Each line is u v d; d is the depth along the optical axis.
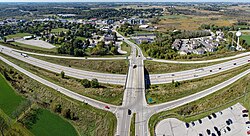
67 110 117.75
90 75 168.25
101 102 124.00
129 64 183.12
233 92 129.75
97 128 107.25
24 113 118.00
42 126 110.31
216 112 114.75
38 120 114.38
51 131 107.31
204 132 101.88
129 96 129.25
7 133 102.69
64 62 197.00
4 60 198.62
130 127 103.31
